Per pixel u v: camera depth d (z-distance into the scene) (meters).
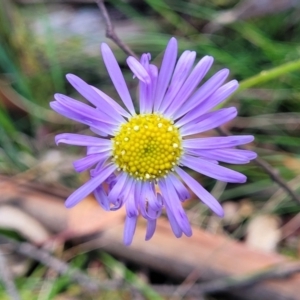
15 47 0.28
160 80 0.20
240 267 0.23
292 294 0.23
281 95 0.26
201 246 0.24
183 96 0.20
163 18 0.29
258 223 0.25
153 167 0.20
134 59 0.19
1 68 0.28
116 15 0.29
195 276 0.24
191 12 0.28
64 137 0.20
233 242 0.24
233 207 0.25
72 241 0.25
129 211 0.20
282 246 0.25
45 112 0.27
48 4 0.29
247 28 0.27
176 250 0.24
